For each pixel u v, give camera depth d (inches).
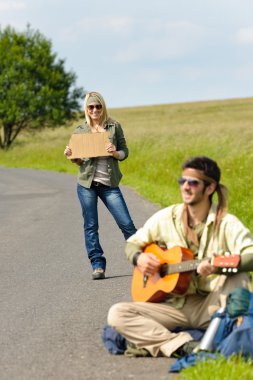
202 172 302.7
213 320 291.6
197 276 312.8
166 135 2105.1
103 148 496.4
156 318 317.1
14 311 419.2
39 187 1393.9
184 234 313.7
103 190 503.5
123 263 558.6
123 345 322.3
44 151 2449.6
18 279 516.7
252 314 286.5
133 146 1841.8
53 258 599.8
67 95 3690.9
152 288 318.3
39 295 459.5
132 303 318.0
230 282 304.0
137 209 900.6
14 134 3907.5
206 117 5064.0
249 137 1721.2
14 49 3565.5
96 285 482.3
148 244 324.2
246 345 281.0
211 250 306.2
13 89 3476.9
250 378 258.5
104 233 722.2
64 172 1873.8
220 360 272.1
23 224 840.9
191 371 270.8
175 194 1063.0
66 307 422.9
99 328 372.8
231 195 895.7
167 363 303.6
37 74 3597.4
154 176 1343.5
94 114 500.7
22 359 324.5
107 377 291.9
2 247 673.6
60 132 4183.1
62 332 367.2
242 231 300.7
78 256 604.1
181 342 307.7
